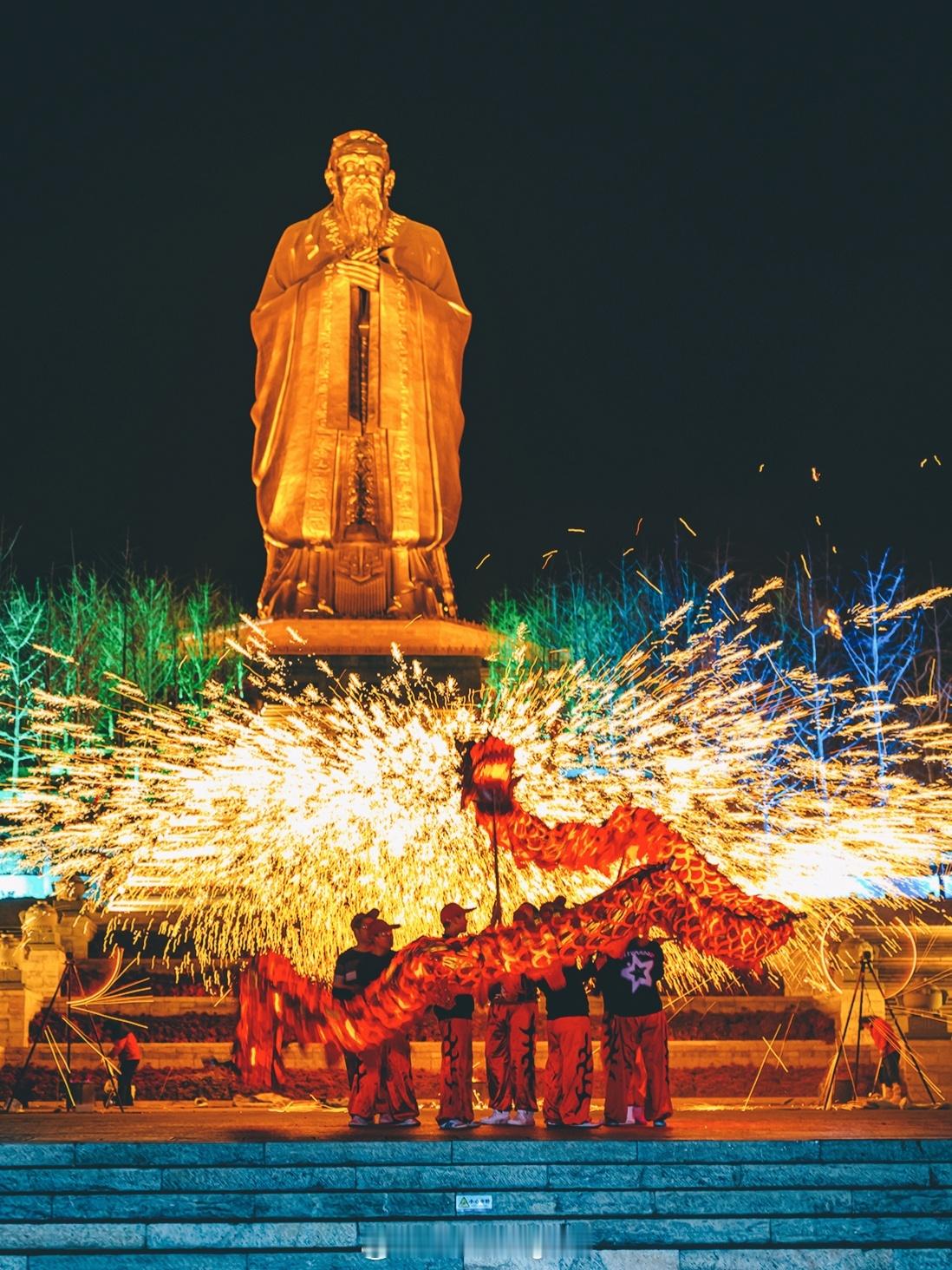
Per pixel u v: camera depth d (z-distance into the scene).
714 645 44.25
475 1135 13.80
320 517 34.31
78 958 27.22
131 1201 12.05
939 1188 12.37
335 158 35.88
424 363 35.09
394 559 34.44
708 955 15.67
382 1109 15.45
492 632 34.44
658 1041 15.25
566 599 51.16
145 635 49.12
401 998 15.16
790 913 15.48
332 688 32.69
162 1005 25.95
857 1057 24.44
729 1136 13.24
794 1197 12.16
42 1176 12.28
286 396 35.12
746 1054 25.38
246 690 33.09
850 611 47.75
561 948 15.18
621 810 16.38
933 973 26.70
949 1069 25.47
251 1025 17.39
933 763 40.72
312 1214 12.06
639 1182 12.38
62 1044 24.84
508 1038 15.66
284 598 34.16
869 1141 12.66
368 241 35.28
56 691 46.09
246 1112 17.62
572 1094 15.11
